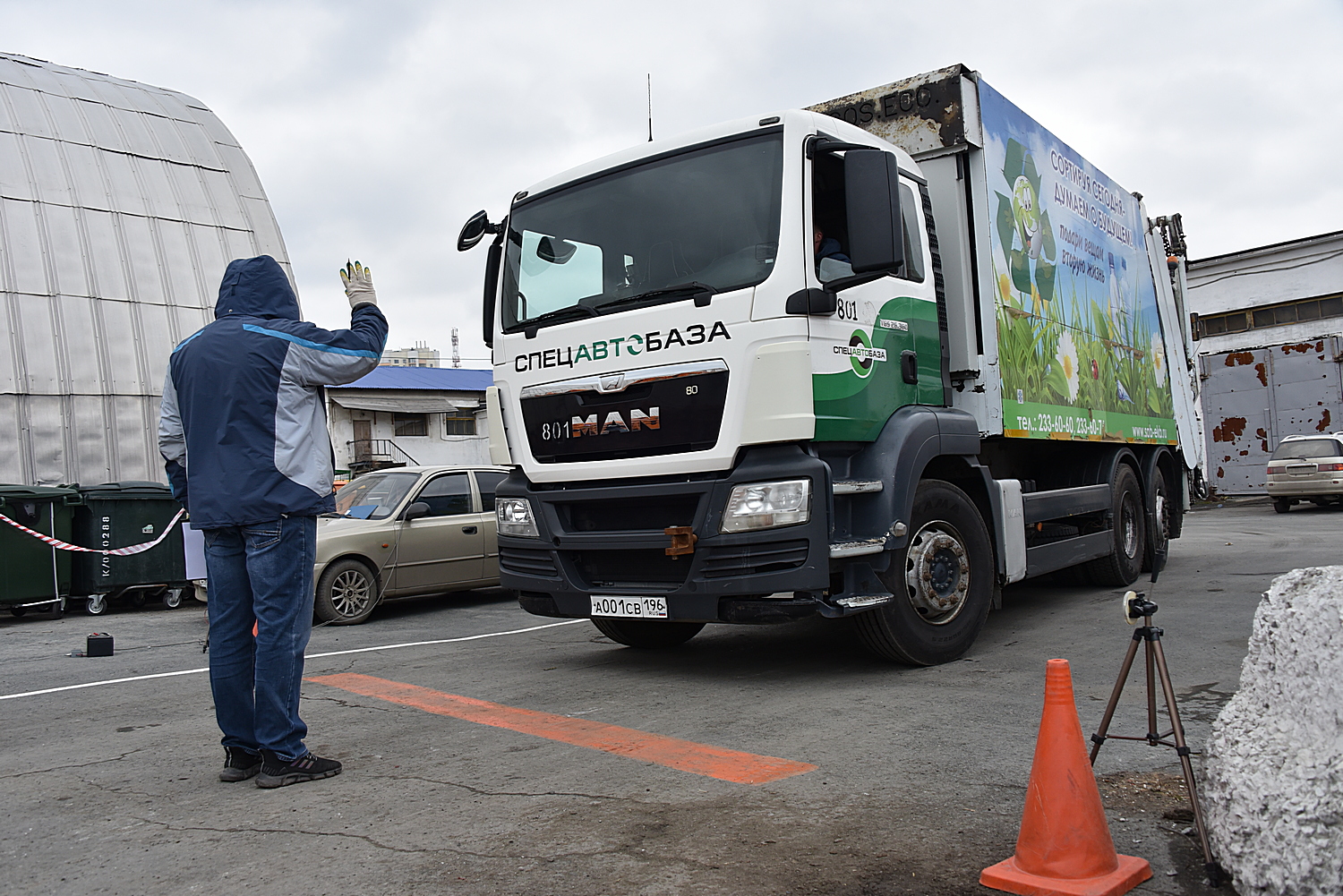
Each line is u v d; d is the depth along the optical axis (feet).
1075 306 27.25
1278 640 9.19
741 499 16.98
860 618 18.93
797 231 17.16
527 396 19.77
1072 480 28.76
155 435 55.31
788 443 17.06
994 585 21.56
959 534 20.31
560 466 19.10
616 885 9.43
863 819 11.02
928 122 22.35
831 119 18.98
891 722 15.29
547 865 10.02
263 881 9.93
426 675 21.07
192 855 10.74
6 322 51.72
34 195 55.83
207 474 13.23
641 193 19.10
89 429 53.11
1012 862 9.33
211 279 60.39
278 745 13.20
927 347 20.34
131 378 55.01
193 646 27.91
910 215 20.53
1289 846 7.98
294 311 14.48
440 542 33.71
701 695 18.02
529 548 19.74
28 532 36.86
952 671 19.10
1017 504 22.63
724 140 18.35
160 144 63.98
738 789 12.23
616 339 18.35
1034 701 16.40
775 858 9.98
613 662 21.84
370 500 33.86
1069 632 23.17
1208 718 14.82
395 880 9.80
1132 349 31.71
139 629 33.22
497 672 21.13
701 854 10.14
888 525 18.02
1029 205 24.75
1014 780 12.24
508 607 34.63
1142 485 32.58
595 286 19.21
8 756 15.31
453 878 9.78
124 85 69.05
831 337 17.48
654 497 17.90
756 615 16.96
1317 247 91.56
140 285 57.26
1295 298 92.79
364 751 14.83
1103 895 8.62
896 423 18.79
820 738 14.53
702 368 17.26
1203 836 9.16
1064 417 25.63
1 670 24.34
